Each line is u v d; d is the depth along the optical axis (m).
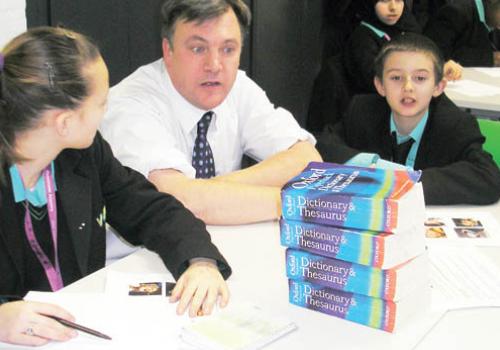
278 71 4.08
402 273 1.11
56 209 1.47
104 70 1.34
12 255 1.40
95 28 2.95
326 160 2.09
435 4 4.47
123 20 3.07
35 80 1.25
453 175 1.77
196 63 1.82
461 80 3.33
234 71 1.87
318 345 1.08
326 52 4.22
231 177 1.80
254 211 1.62
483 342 1.11
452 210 1.73
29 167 1.38
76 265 1.51
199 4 1.75
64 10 2.78
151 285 1.30
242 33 1.87
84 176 1.49
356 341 1.10
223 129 2.06
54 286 1.48
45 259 1.47
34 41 1.28
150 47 3.24
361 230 1.12
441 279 1.32
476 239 1.54
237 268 1.38
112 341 1.09
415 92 2.11
